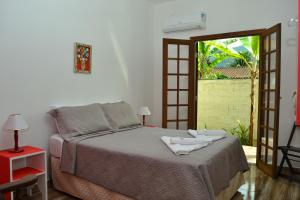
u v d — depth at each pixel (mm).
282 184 3170
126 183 2244
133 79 4598
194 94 4730
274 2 3875
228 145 2646
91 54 3682
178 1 4824
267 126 3688
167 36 4996
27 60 2865
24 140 2869
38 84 2994
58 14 3207
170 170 1996
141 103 4836
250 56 5875
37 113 2992
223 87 6359
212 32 4473
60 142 2822
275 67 3473
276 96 3348
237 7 4207
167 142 2533
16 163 2771
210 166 2025
